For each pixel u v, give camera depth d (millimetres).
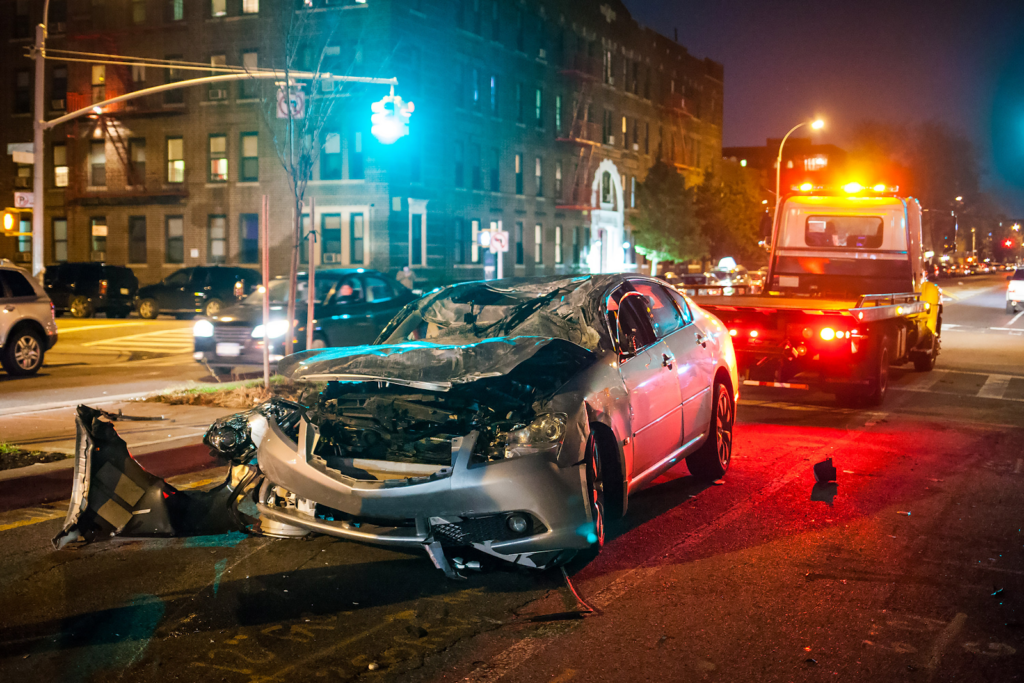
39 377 14281
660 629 4434
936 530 6141
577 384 5277
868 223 14008
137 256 40188
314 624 4469
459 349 5258
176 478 7410
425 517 4777
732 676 3926
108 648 4172
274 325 12969
